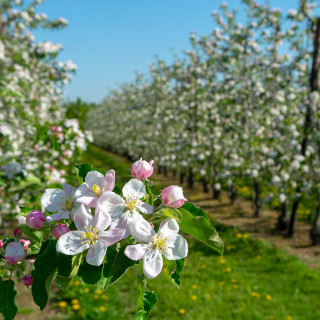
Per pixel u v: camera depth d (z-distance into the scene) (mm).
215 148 11148
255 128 9008
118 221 962
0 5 7355
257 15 8875
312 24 8016
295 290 5629
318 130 7641
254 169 8898
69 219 1032
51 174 5016
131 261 955
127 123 22188
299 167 7273
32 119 5785
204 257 6840
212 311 4820
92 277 931
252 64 9258
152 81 14922
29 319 4316
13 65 6695
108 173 1021
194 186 13875
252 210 10602
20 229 1133
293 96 7852
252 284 5809
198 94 11766
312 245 7797
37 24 7844
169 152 15188
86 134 5625
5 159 4754
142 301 990
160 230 985
